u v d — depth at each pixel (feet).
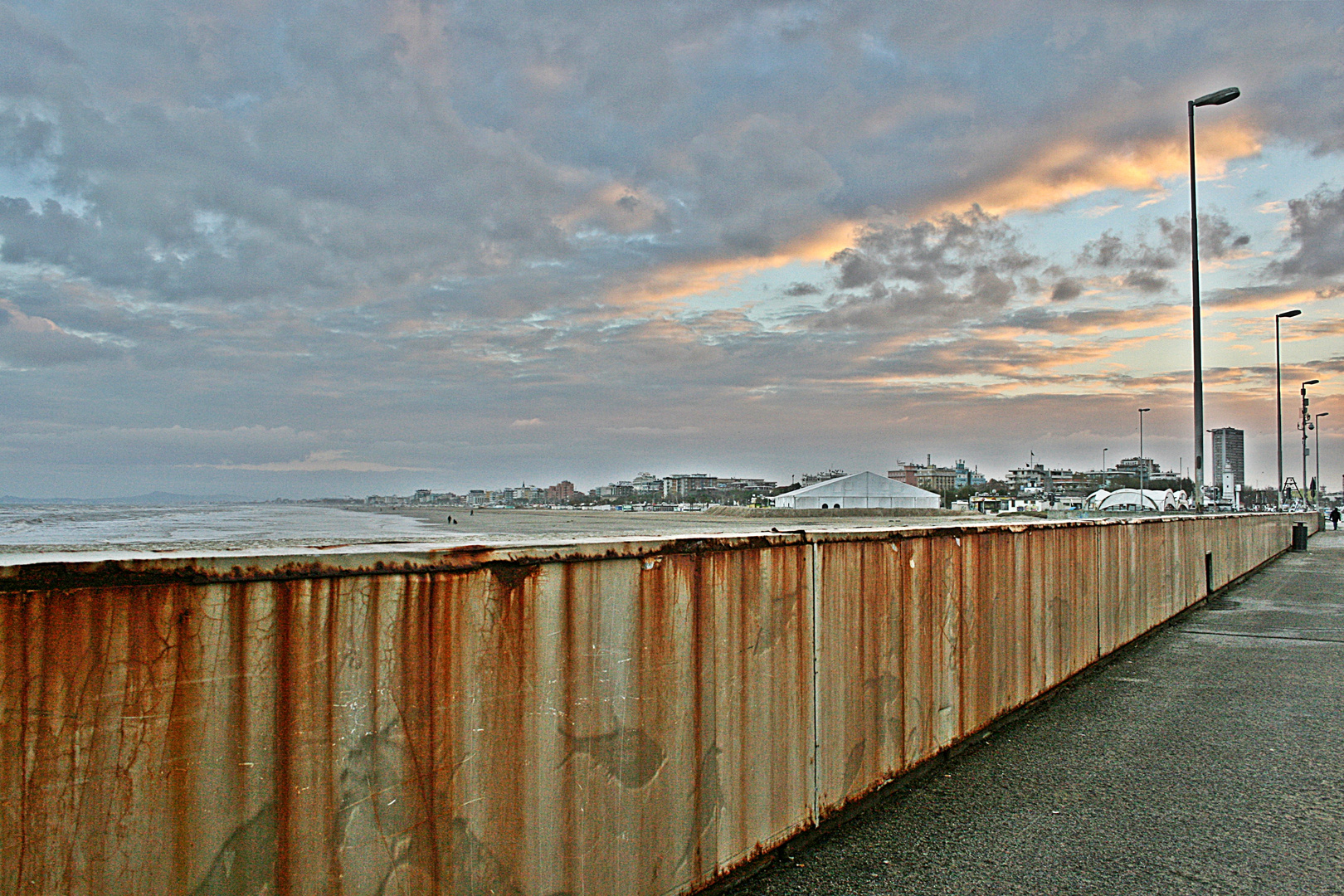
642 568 10.63
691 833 11.22
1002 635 21.27
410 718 8.07
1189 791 16.65
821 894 12.01
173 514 348.59
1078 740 20.13
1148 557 36.88
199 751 6.72
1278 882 12.72
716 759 11.70
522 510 651.25
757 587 12.64
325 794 7.43
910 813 15.24
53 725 6.04
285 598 7.27
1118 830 14.60
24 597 5.94
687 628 11.28
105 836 6.24
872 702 15.48
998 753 19.06
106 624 6.30
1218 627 39.19
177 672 6.63
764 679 12.71
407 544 8.68
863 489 345.51
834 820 14.28
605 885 9.93
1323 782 17.21
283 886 7.13
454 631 8.47
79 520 237.04
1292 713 22.89
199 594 6.78
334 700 7.52
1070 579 26.71
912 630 16.92
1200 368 81.87
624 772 10.24
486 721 8.72
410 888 7.99
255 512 442.91
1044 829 14.60
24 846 5.89
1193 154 83.61
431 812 8.19
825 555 14.26
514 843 8.93
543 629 9.34
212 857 6.75
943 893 12.17
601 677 10.00
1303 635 36.81
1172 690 25.57
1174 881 12.72
